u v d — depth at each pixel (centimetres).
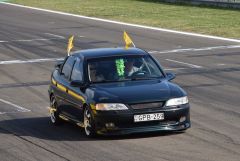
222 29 8406
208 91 4394
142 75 3194
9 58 6681
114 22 9856
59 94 3403
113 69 3206
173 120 2942
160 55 6512
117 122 2895
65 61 3509
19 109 4047
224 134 3014
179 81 4916
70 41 3600
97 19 10331
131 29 8931
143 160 2562
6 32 9050
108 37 8169
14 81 5288
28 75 5566
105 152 2739
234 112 3600
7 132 3344
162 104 2920
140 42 7588
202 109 3728
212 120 3381
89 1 13250
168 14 10375
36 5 13050
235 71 5291
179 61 6056
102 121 2917
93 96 2991
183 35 8075
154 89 2995
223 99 4050
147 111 2894
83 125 3111
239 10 10300
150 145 2816
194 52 6631
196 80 4928
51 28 9388
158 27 9012
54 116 3488
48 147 2920
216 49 6781
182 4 11669
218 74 5178
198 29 8556
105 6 12131
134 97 2923
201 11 10481
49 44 7694
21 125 3525
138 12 10900
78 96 3141
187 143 2831
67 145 2928
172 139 2917
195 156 2589
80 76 3219
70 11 11694
